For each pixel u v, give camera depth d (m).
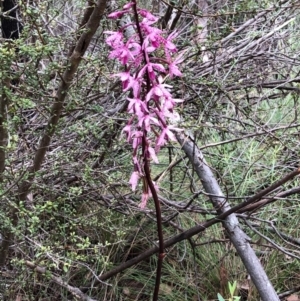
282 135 2.54
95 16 1.57
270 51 2.77
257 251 2.68
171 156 2.84
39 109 1.87
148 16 1.36
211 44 2.30
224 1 2.72
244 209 2.22
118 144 2.15
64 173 2.18
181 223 2.78
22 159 1.98
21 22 1.95
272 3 2.68
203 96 2.49
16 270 2.05
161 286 2.61
